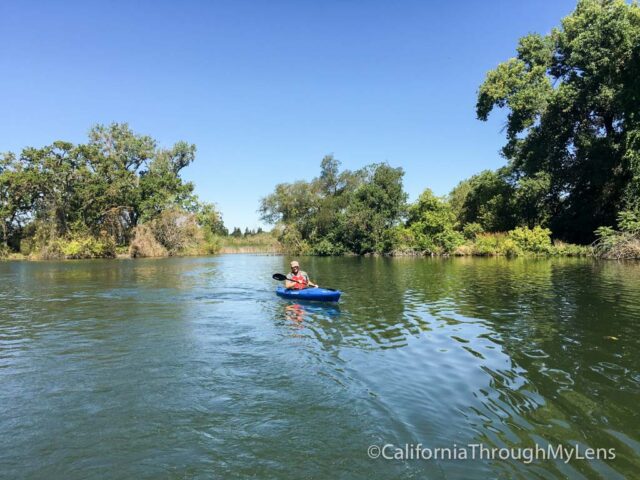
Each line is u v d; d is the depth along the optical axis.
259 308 12.77
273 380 6.69
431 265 28.78
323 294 13.57
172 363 7.63
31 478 4.32
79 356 8.13
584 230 36.84
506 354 7.57
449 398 5.79
